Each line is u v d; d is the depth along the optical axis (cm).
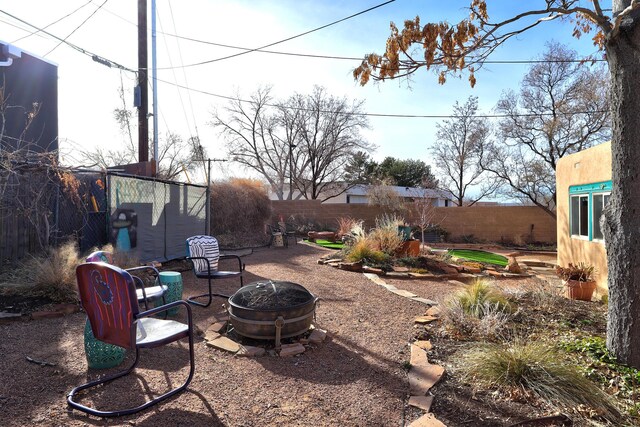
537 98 2005
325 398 309
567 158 938
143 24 1164
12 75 1048
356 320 521
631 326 376
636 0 345
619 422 290
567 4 541
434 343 437
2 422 256
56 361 357
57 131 1161
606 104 1794
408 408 297
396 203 2255
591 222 816
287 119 2817
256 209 1716
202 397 303
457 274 937
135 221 809
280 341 412
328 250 1366
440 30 438
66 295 526
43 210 666
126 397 298
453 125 2448
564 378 321
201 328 464
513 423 278
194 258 545
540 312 555
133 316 268
